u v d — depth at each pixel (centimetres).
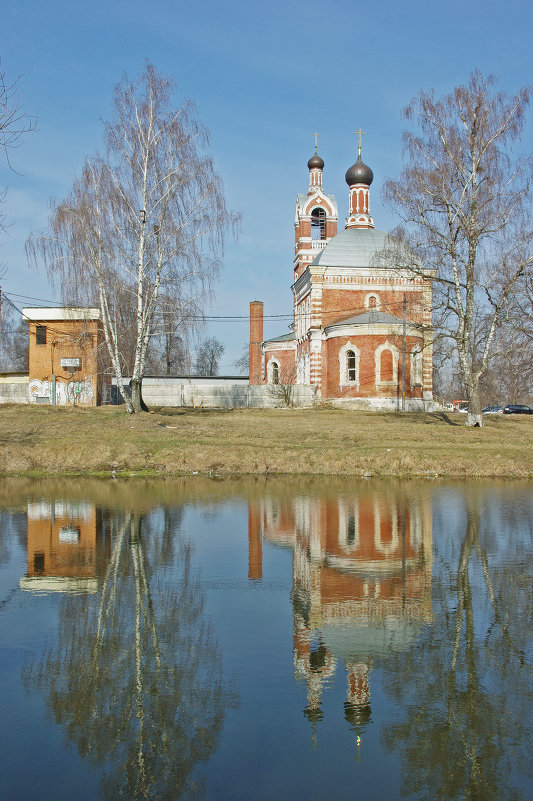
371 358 5131
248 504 2167
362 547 1565
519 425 4112
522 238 3572
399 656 930
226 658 919
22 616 1077
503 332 4269
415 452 3147
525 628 1034
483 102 3562
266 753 700
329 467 3009
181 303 3684
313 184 7062
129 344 4441
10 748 709
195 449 3153
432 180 3606
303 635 1003
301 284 6194
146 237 3594
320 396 5569
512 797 630
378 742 722
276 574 1327
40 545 1570
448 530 1756
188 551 1519
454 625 1048
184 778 652
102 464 3025
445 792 636
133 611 1105
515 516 1959
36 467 3016
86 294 3647
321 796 627
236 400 5528
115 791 634
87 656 923
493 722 761
